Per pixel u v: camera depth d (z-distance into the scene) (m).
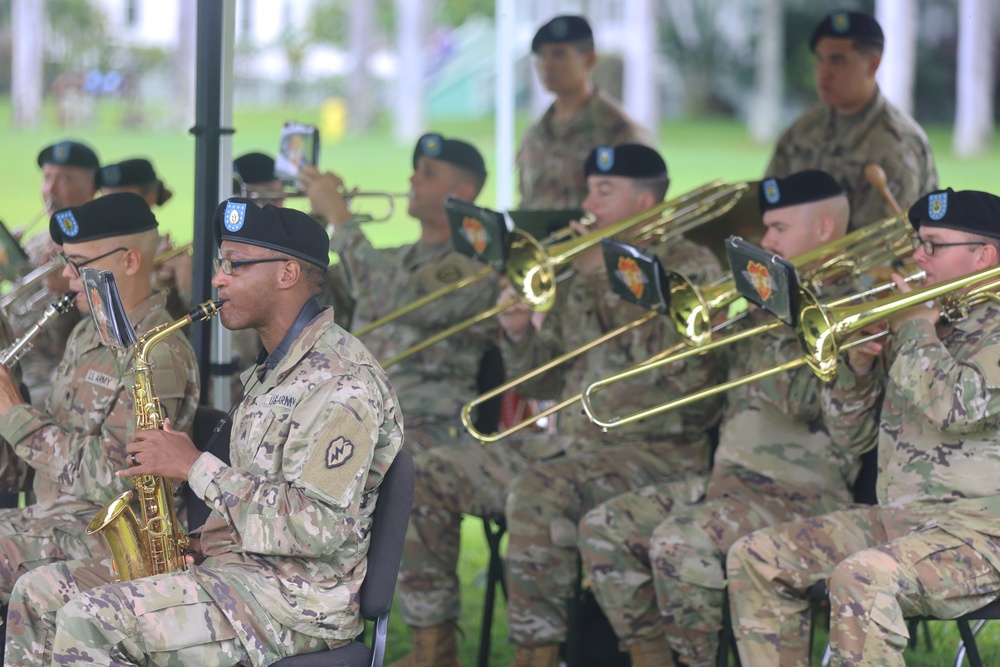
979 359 5.42
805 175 6.69
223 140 6.65
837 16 8.77
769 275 5.50
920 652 7.42
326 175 7.82
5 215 27.28
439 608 7.04
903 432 5.81
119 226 5.95
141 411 5.20
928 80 54.12
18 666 5.20
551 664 6.74
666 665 6.49
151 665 4.77
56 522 5.81
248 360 8.58
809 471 6.41
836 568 5.38
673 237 7.43
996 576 5.44
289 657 4.87
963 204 5.55
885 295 6.05
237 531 4.80
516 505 6.70
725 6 63.25
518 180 10.91
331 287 8.60
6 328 6.74
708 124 62.16
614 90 54.81
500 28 12.03
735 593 5.79
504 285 7.51
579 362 7.36
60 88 54.81
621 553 6.43
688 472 7.03
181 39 56.16
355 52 61.38
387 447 4.98
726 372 6.98
